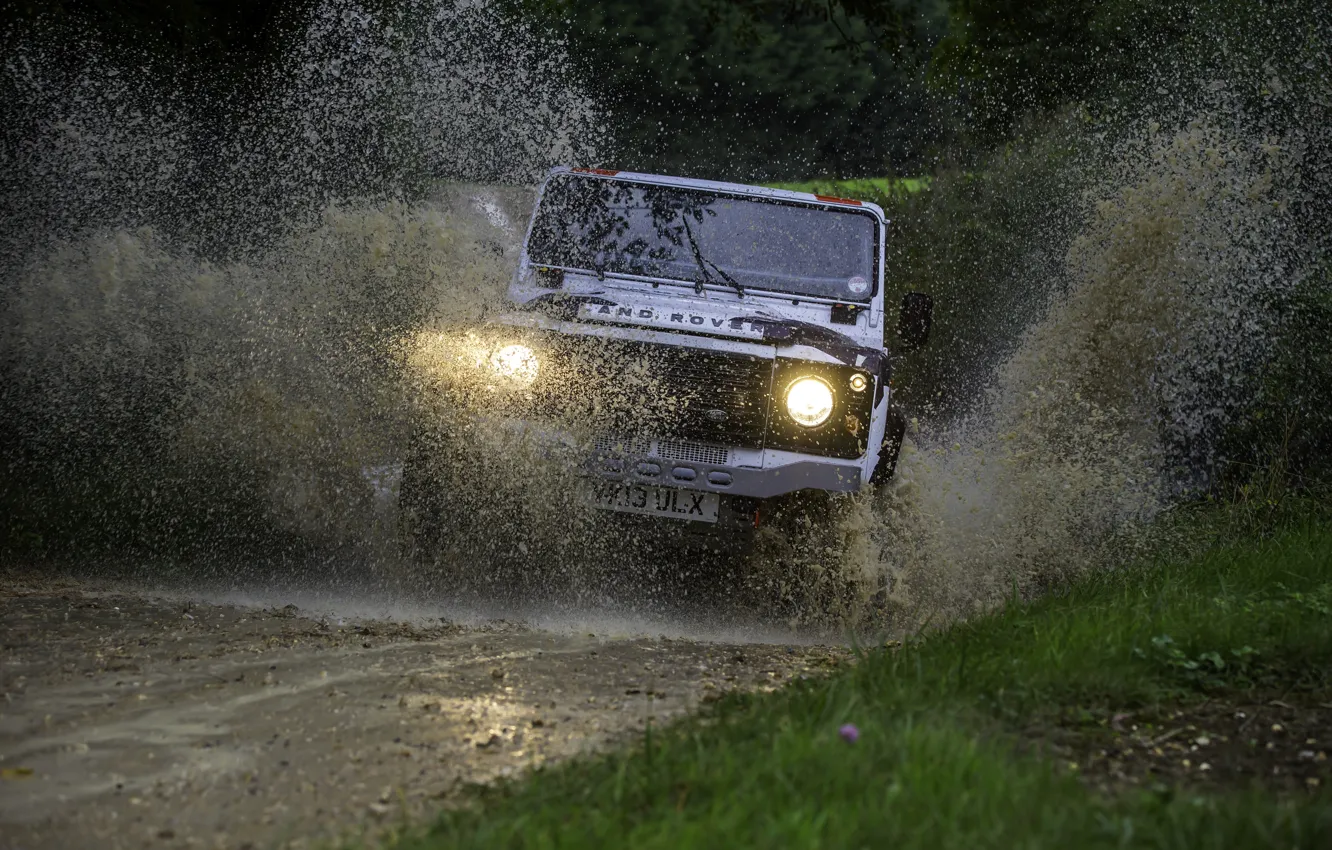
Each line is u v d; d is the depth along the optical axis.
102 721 12.73
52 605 18.77
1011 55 49.22
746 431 19.95
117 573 21.84
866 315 23.72
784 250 24.33
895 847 8.84
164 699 13.56
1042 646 14.85
